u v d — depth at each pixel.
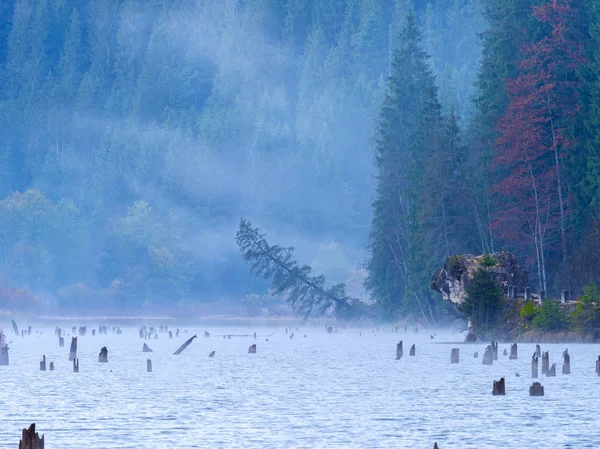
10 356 127.12
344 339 175.62
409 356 121.56
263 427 62.03
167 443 56.47
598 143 172.62
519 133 180.25
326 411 69.12
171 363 115.06
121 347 152.25
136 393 80.75
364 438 57.91
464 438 57.62
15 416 66.88
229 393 80.62
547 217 178.25
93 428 61.69
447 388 82.62
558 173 179.00
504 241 188.00
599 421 63.19
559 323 134.50
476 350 129.25
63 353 134.62
